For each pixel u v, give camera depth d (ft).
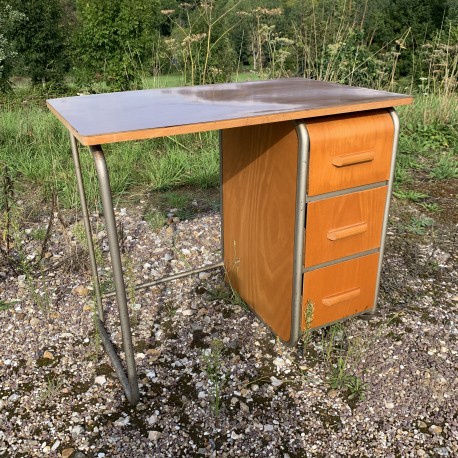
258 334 7.12
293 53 17.01
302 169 5.63
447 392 6.01
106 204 4.67
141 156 14.20
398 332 7.10
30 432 5.56
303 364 6.52
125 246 9.69
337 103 5.65
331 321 6.86
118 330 7.32
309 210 5.90
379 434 5.45
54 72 49.60
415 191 12.33
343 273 6.61
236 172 7.09
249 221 7.02
